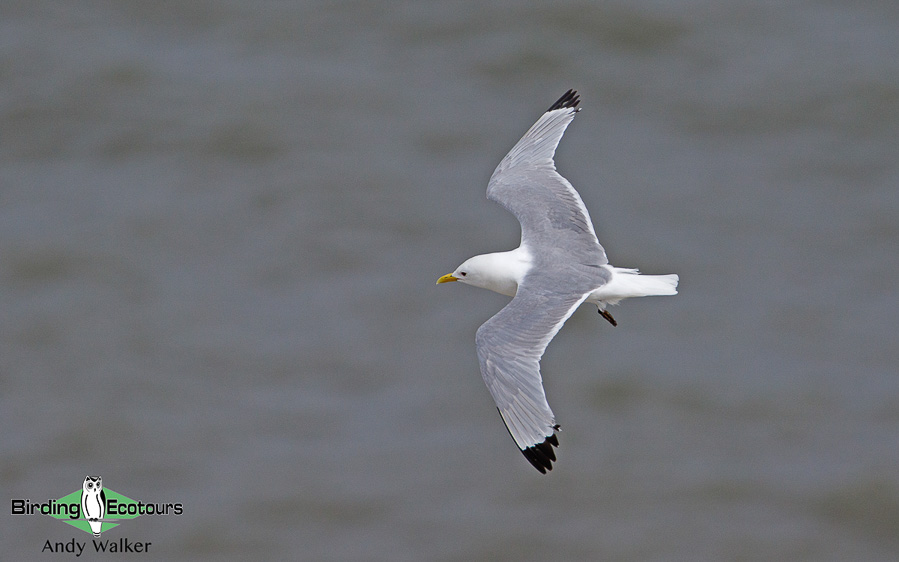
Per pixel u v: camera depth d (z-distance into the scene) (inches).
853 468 638.5
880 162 809.5
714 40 896.9
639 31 900.0
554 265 418.0
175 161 826.2
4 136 847.1
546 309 395.9
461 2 928.3
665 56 887.7
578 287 406.0
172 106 860.0
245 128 840.9
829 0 935.0
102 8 945.5
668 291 410.0
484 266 429.7
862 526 617.3
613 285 410.0
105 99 866.1
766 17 917.8
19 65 891.4
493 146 823.7
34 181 819.4
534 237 435.2
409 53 898.7
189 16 938.1
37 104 863.1
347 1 939.3
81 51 903.7
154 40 917.8
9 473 641.6
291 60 898.1
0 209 797.9
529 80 872.9
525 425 369.4
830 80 862.5
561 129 481.4
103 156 834.8
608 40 896.9
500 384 378.3
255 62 895.1
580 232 434.6
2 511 626.2
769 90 858.1
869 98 847.1
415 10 928.9
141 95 869.8
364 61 893.2
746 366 691.4
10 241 770.8
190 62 898.1
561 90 863.1
